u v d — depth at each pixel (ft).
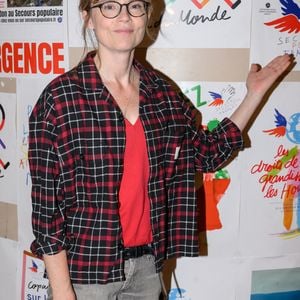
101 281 3.72
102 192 3.60
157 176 3.84
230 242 5.22
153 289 4.08
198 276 5.28
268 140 5.04
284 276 5.38
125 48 3.59
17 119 5.20
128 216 3.76
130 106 3.74
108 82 3.74
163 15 4.75
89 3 3.65
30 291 5.52
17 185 5.34
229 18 4.76
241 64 4.86
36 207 3.61
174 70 4.86
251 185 5.11
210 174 5.06
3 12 5.05
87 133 3.52
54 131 3.49
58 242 3.59
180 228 4.24
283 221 5.24
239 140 4.32
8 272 5.62
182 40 4.80
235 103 4.94
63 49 4.89
